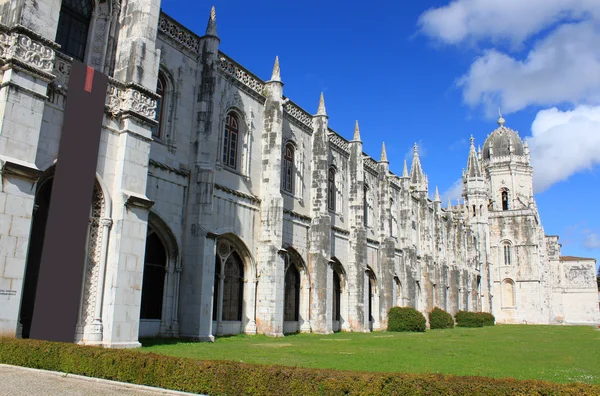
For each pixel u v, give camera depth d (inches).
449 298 2578.7
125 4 863.7
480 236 3275.1
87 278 722.2
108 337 710.5
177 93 1015.0
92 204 747.4
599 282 4977.9
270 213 1201.4
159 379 445.1
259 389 403.2
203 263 970.1
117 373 468.8
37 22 662.5
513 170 3713.1
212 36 1083.9
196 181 1011.9
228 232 1103.6
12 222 606.5
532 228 3388.3
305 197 1444.4
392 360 741.3
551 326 2738.7
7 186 606.2
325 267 1408.7
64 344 529.7
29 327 714.8
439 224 2508.6
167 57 1001.5
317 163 1473.9
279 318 1170.6
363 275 1632.6
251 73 1232.2
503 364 745.0
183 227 1000.2
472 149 3457.2
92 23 862.5
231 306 1137.4
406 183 2144.4
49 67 669.3
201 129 1039.0
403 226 2095.2
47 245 652.7
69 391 418.3
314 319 1386.6
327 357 738.8
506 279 3422.7
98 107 745.0
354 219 1670.8
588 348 1112.8
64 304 665.0
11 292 597.6
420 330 1776.6
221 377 419.5
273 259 1175.6
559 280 3961.6
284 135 1374.3
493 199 3742.6
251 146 1213.7
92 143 728.3
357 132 1729.8
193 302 959.6
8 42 636.7
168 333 944.9
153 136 962.1
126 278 743.7
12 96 623.8
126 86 791.7
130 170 773.9
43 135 676.1
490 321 2706.7
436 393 368.5
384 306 1835.6
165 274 965.8
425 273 2233.0
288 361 657.0
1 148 605.9
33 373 493.0
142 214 779.4
